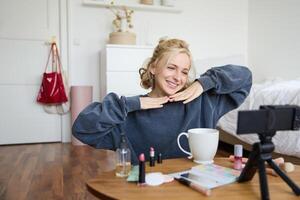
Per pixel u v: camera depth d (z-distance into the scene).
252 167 0.63
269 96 2.23
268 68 3.54
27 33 3.27
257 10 3.72
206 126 0.96
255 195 0.58
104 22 3.42
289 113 0.62
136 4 3.42
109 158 2.63
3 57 3.23
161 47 0.91
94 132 0.79
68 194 1.79
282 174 0.63
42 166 2.39
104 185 0.64
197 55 3.79
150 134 0.92
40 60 3.33
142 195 0.58
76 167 2.36
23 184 1.96
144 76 0.98
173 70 0.88
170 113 0.93
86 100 3.25
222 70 1.00
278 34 3.35
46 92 3.22
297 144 1.82
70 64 3.37
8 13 3.21
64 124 3.40
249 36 3.91
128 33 3.12
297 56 3.07
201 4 3.75
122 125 0.89
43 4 3.29
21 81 3.30
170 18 3.65
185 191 0.60
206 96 0.99
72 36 3.36
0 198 1.73
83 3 3.31
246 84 1.03
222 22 3.85
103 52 3.30
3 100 3.27
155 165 0.78
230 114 2.58
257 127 0.60
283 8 3.25
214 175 0.68
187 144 0.91
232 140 2.73
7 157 2.70
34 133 3.37
